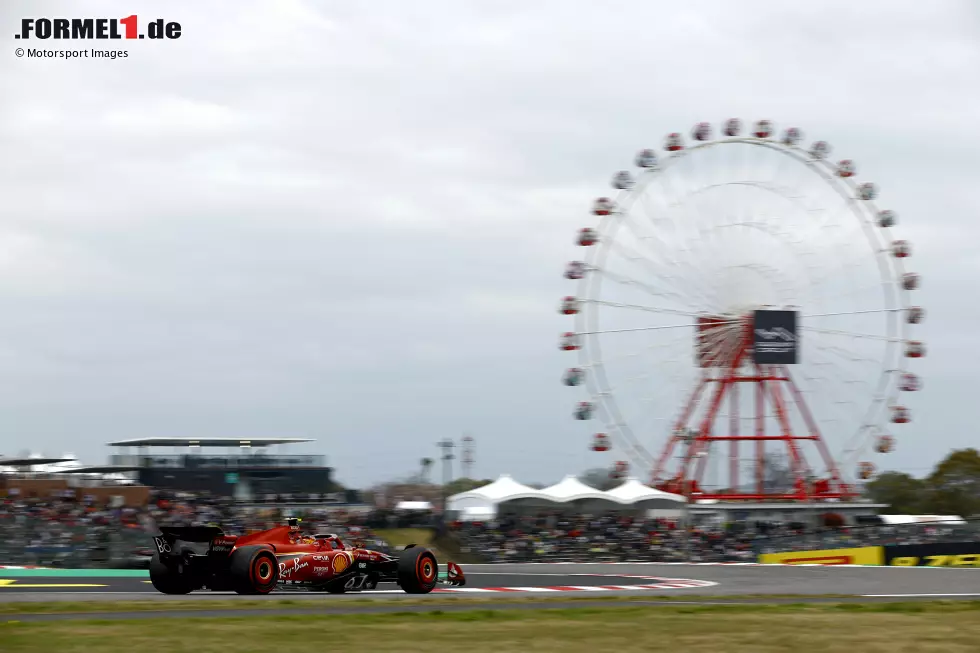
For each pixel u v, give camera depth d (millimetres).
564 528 70062
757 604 22438
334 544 24484
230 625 15352
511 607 20688
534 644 13578
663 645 13609
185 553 22797
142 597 22062
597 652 12898
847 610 20469
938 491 126500
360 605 20219
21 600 20516
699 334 75000
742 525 74562
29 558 43812
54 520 51906
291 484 79625
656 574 41406
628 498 73875
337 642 13523
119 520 56250
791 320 75375
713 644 13734
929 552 53000
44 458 85625
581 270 73375
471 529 67875
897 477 128625
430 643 13562
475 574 39781
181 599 21297
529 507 73250
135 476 77438
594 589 28828
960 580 36156
